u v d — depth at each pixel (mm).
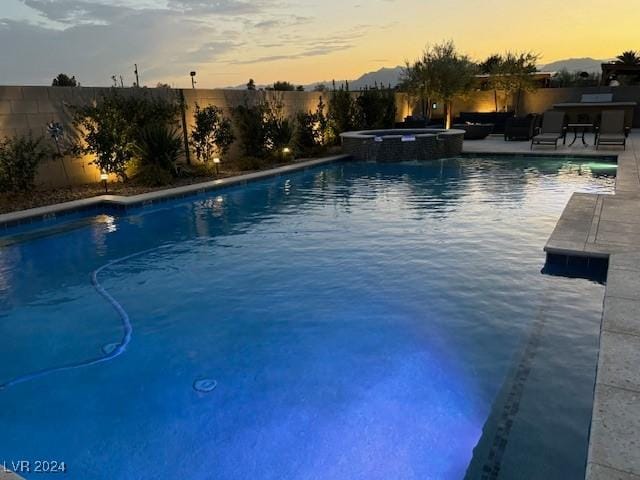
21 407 3219
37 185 9797
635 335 3107
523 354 3551
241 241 6852
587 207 6848
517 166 12984
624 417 2301
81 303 4895
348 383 3330
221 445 2787
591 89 20625
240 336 4059
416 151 14523
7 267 6078
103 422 3035
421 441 2729
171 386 3385
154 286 5270
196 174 11734
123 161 10789
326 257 5941
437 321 4137
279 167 12945
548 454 2547
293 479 2516
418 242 6363
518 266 5312
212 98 13242
